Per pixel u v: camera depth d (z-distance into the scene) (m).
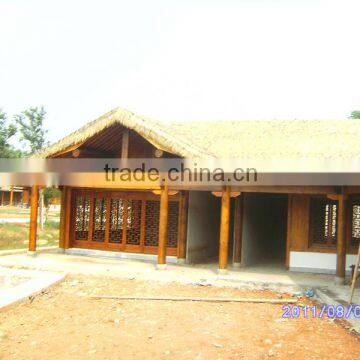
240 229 13.62
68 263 13.04
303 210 13.17
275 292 10.80
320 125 15.76
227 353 6.53
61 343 6.85
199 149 12.39
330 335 7.48
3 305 8.38
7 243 22.70
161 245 12.44
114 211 14.80
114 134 13.51
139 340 7.01
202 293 10.31
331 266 12.82
